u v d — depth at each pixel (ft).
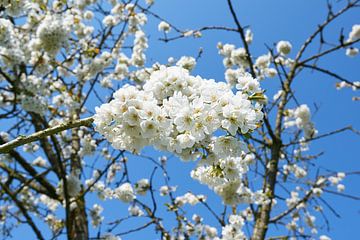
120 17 30.63
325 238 29.25
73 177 21.04
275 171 19.85
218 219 18.70
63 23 19.75
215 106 5.87
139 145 6.15
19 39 21.40
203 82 6.59
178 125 5.74
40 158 30.55
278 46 25.79
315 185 21.85
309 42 23.75
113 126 6.11
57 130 5.97
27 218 20.17
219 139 6.39
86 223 21.15
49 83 25.66
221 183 7.61
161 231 19.81
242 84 6.45
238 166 7.69
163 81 6.49
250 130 6.01
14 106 20.30
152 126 5.80
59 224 25.93
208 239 22.82
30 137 5.87
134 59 28.71
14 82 20.27
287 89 22.39
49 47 18.95
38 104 19.88
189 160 6.90
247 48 20.70
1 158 24.45
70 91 24.71
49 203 30.50
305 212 27.58
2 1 14.11
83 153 25.50
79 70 26.27
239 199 17.99
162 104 6.40
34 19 21.22
